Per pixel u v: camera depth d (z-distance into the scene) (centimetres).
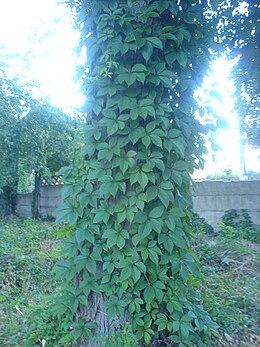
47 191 1192
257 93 582
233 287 433
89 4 282
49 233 816
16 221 1076
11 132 957
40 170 1082
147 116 261
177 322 253
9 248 625
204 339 271
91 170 263
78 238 258
